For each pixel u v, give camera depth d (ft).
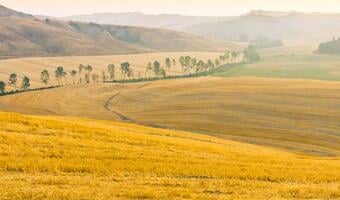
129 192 99.91
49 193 96.12
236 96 642.22
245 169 141.18
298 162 174.19
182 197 99.86
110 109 641.81
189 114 560.20
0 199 90.63
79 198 94.17
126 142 183.32
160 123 526.16
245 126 479.82
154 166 133.28
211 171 132.36
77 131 191.21
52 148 151.94
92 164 129.90
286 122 489.26
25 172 118.93
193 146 196.65
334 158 230.48
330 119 495.00
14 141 154.81
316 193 110.42
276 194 108.17
